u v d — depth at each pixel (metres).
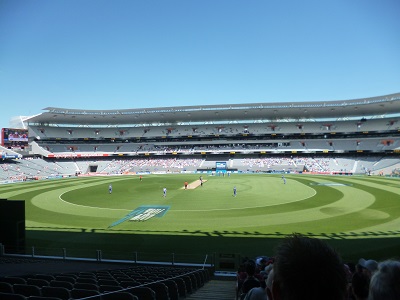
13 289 6.77
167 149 98.44
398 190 40.59
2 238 18.19
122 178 70.50
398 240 19.31
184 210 30.67
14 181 64.56
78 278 9.44
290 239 1.61
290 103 87.31
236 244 19.62
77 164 91.69
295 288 1.38
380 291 1.85
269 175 72.81
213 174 78.62
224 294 10.31
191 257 17.58
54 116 92.88
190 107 92.31
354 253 17.17
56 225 25.31
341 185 48.12
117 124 102.38
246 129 95.69
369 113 85.38
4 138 79.12
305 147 89.56
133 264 16.39
